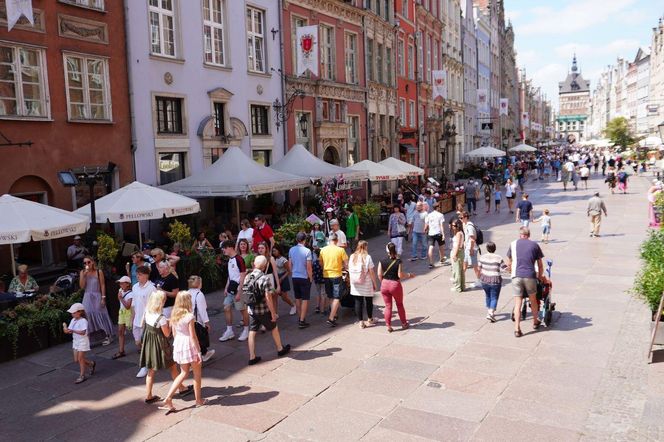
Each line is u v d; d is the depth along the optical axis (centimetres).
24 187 1458
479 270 1114
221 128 2142
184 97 1939
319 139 2733
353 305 1193
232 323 1095
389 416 715
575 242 1911
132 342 1071
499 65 8769
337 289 1106
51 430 714
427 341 995
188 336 755
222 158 1861
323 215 2044
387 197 2998
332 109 2886
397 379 831
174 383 754
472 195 2906
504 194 3862
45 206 1209
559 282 1378
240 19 2208
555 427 672
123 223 1714
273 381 842
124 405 780
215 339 1056
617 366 848
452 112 4903
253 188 1703
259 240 1430
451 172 5512
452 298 1284
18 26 1418
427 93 4681
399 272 1045
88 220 1266
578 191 3809
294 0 2534
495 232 2227
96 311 1040
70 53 1549
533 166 6281
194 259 1391
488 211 2966
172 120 1925
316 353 956
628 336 978
